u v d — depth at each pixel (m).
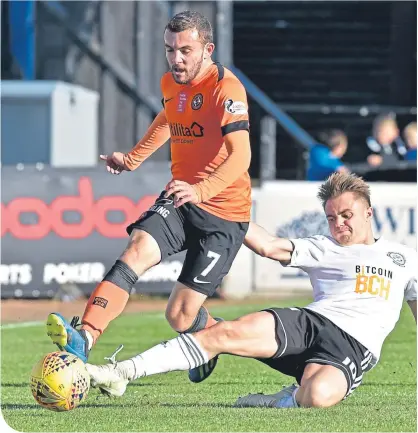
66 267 31.36
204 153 13.62
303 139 42.78
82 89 40.25
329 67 50.56
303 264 14.10
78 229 31.28
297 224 31.73
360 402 14.74
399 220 32.09
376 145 40.50
